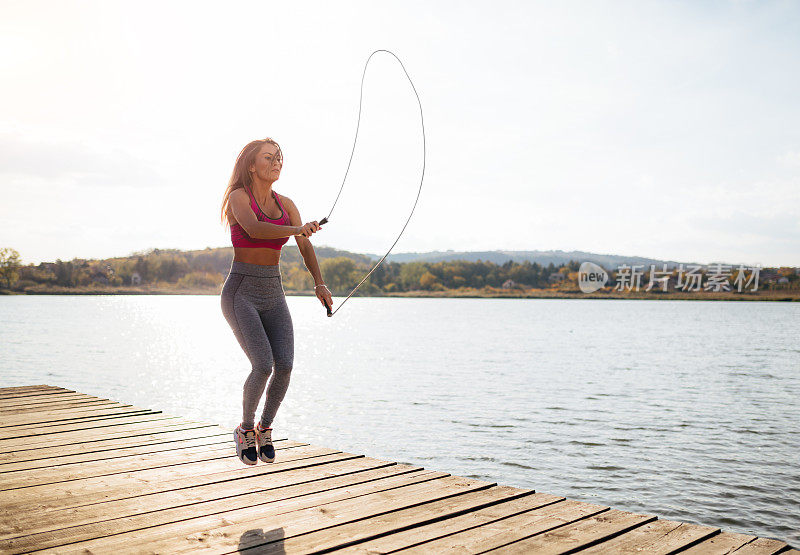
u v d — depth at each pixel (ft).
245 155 11.35
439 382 73.00
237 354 113.60
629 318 311.68
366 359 102.94
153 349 121.08
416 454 38.19
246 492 12.17
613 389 67.51
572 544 9.46
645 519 10.69
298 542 9.51
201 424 19.04
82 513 10.85
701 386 70.79
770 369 89.71
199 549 9.22
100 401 23.54
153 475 13.35
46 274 554.87
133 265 524.93
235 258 11.55
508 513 11.04
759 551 9.22
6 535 9.76
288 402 57.88
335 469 13.94
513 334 176.14
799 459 37.81
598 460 37.09
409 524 10.33
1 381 70.44
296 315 343.05
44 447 15.92
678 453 38.99
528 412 52.85
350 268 469.57
